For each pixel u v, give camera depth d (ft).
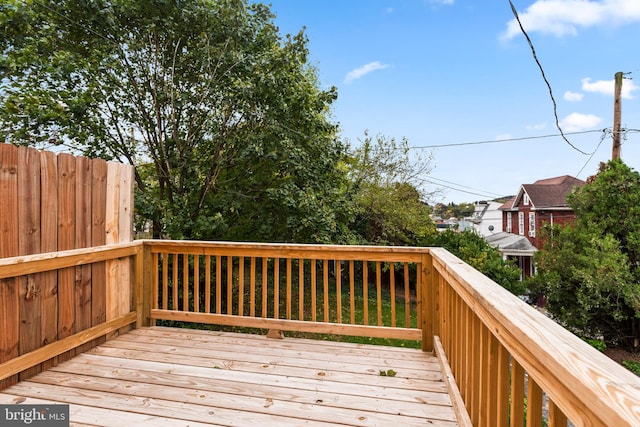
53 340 7.84
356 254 9.50
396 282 39.47
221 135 19.71
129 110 18.51
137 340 9.60
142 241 10.81
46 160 7.77
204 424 5.64
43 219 7.66
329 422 5.75
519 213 61.16
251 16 20.04
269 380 7.25
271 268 25.13
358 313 27.02
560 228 28.94
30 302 7.31
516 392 3.38
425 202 38.73
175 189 19.31
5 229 6.84
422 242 36.83
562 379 2.20
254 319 10.03
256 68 18.90
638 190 25.63
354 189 27.89
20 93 15.66
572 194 29.30
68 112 16.06
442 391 6.82
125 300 10.29
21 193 7.19
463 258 30.73
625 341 26.22
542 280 28.04
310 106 21.63
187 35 18.72
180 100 18.54
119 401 6.32
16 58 15.17
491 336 4.27
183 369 7.74
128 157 19.40
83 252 8.58
